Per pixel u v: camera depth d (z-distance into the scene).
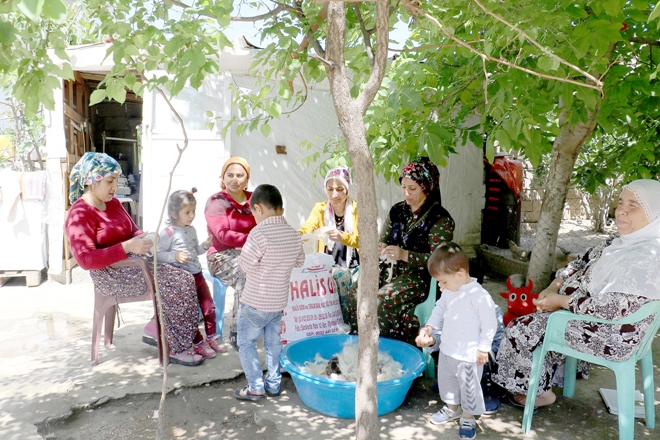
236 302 4.26
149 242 3.62
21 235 6.10
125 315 5.14
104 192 3.78
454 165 7.13
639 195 2.79
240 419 3.14
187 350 3.89
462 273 3.03
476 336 2.98
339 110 2.04
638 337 2.76
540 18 2.71
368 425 2.12
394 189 7.01
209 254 4.33
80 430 3.00
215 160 6.42
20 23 2.67
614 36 2.73
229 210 4.31
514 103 3.15
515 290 3.94
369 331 2.11
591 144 7.31
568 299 3.02
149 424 3.07
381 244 4.22
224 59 6.18
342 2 1.95
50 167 6.16
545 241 4.99
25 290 6.06
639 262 2.71
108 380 3.56
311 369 3.48
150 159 6.32
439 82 4.78
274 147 6.56
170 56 2.41
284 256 3.33
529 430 3.04
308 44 2.92
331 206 4.63
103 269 3.76
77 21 6.83
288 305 3.94
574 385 3.49
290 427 3.05
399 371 3.35
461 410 3.19
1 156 8.60
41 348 4.20
